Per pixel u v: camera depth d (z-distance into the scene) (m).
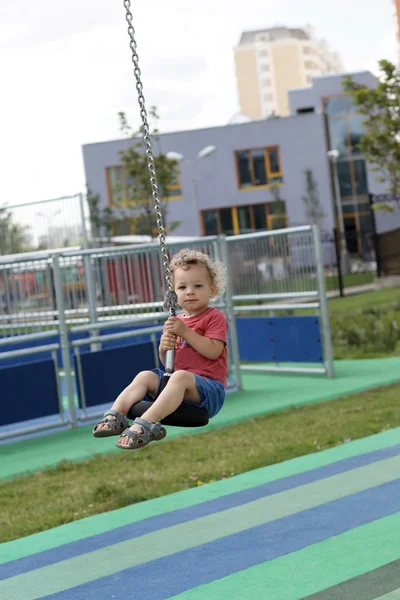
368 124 23.92
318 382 11.98
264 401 10.85
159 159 33.56
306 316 12.38
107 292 12.12
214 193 48.69
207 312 4.69
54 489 7.35
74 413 10.23
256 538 5.25
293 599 4.14
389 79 22.97
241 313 13.74
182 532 5.57
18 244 16.19
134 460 8.22
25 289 12.18
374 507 5.68
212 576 4.62
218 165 48.62
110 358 10.52
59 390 10.10
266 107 192.62
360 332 15.84
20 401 9.73
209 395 4.38
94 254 10.50
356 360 13.99
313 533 5.22
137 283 11.70
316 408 10.21
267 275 12.77
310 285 12.23
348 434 8.41
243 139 48.47
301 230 12.12
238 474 7.21
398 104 23.12
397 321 17.19
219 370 4.60
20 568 5.16
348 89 23.91
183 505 6.29
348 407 10.02
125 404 4.36
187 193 48.47
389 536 4.99
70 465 8.23
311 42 195.50
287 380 12.45
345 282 38.31
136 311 11.80
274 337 12.90
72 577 4.88
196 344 4.47
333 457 7.45
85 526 5.99
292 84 192.00
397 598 4.00
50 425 10.04
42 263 12.38
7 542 5.80
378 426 8.71
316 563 4.64
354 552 4.76
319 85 55.59
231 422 9.75
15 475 8.11
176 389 4.23
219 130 48.47
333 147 54.84
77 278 12.37
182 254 4.72
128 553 5.23
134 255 11.66
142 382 4.45
